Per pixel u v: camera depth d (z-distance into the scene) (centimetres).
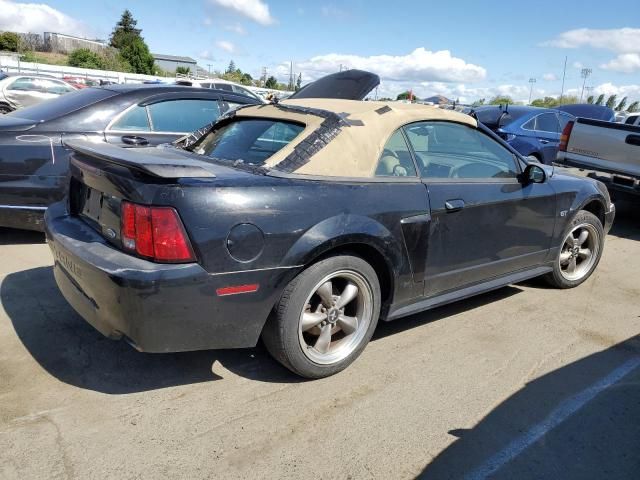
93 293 265
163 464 235
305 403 286
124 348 333
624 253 616
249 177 274
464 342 366
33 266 463
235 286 261
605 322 409
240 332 273
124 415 268
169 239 247
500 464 246
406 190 324
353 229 291
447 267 355
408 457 248
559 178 449
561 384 316
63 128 490
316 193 285
